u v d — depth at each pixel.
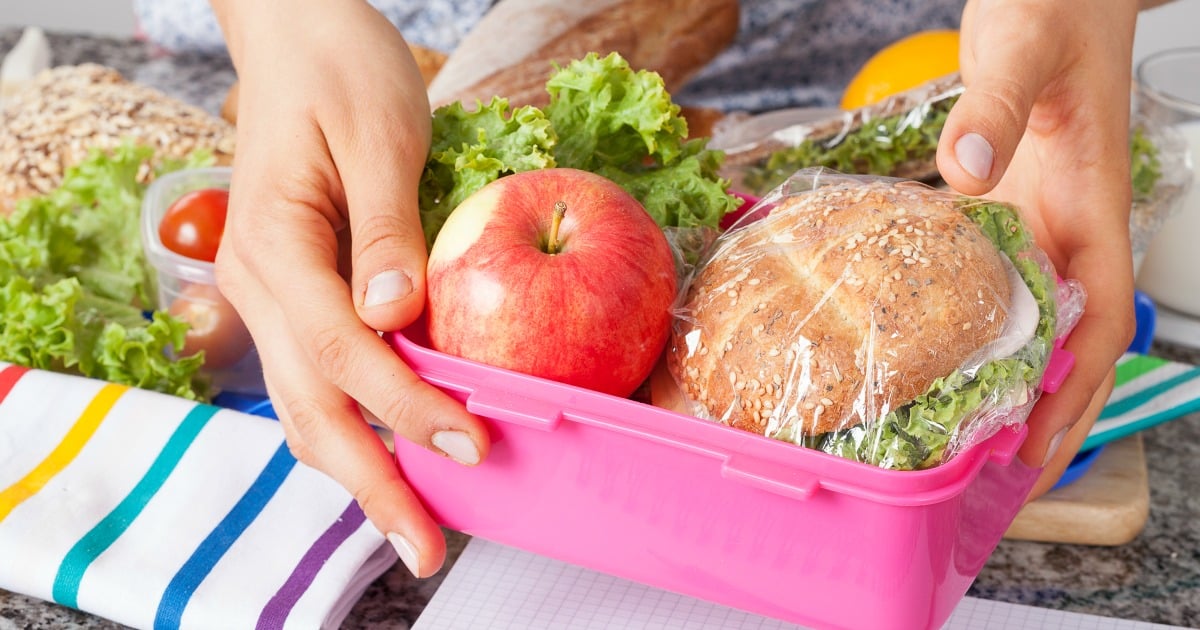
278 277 0.76
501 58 1.35
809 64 1.71
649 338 0.69
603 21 1.44
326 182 0.82
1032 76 0.79
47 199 1.15
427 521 0.75
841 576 0.64
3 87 1.66
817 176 0.80
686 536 0.67
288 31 0.87
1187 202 1.18
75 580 0.78
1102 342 0.81
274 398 0.84
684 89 1.68
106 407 0.94
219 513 0.85
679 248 0.78
